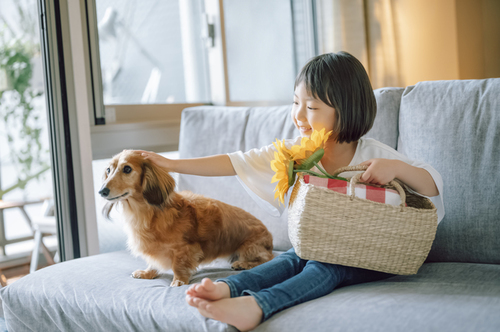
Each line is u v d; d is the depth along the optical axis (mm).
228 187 1697
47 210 1993
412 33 3256
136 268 1338
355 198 994
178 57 2492
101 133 1998
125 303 1077
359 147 1265
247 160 1304
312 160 1102
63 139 1832
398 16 3225
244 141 1750
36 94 1961
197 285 928
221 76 2588
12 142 1995
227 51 2598
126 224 1285
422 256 1046
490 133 1277
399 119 1482
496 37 3553
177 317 970
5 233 2051
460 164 1298
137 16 2277
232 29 2619
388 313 838
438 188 1134
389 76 3254
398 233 1010
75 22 1840
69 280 1244
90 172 1894
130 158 1237
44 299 1203
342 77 1170
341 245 1012
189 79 2561
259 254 1368
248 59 2713
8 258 2055
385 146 1256
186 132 1891
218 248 1338
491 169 1250
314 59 1231
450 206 1286
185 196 1383
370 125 1233
